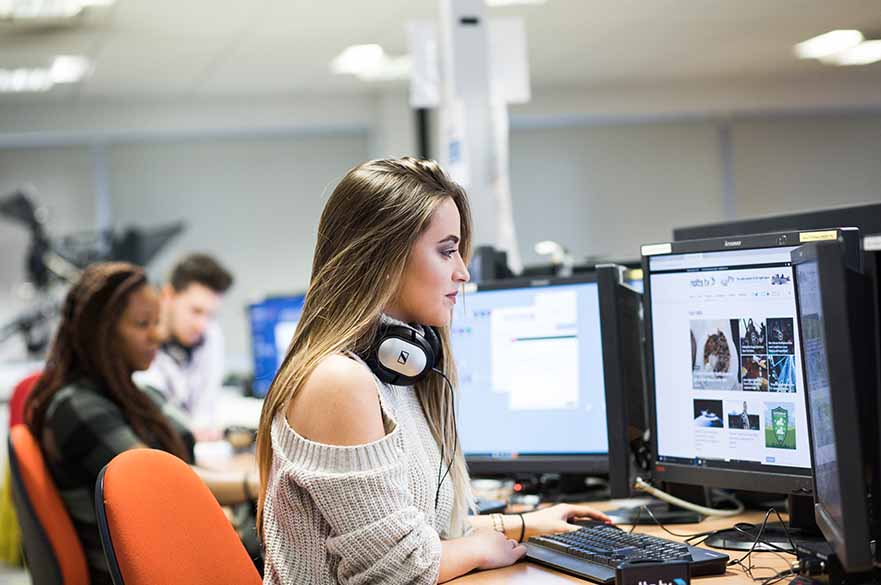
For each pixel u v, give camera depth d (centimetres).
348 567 140
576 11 518
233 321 794
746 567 150
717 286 171
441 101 366
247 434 357
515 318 212
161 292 454
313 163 813
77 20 521
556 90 730
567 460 205
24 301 695
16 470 230
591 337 203
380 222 151
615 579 133
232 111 782
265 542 150
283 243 807
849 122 310
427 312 156
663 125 711
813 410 138
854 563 117
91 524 241
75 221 767
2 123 739
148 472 153
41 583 228
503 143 350
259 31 565
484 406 214
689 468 175
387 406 150
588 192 797
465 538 157
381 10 531
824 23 322
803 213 190
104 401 246
